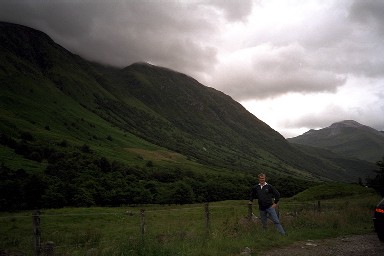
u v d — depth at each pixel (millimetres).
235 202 81312
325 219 17531
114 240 12469
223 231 14102
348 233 14773
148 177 162875
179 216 54094
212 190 145250
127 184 125125
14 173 111812
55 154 150750
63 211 75000
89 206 99688
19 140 167250
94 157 160000
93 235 19859
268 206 14219
